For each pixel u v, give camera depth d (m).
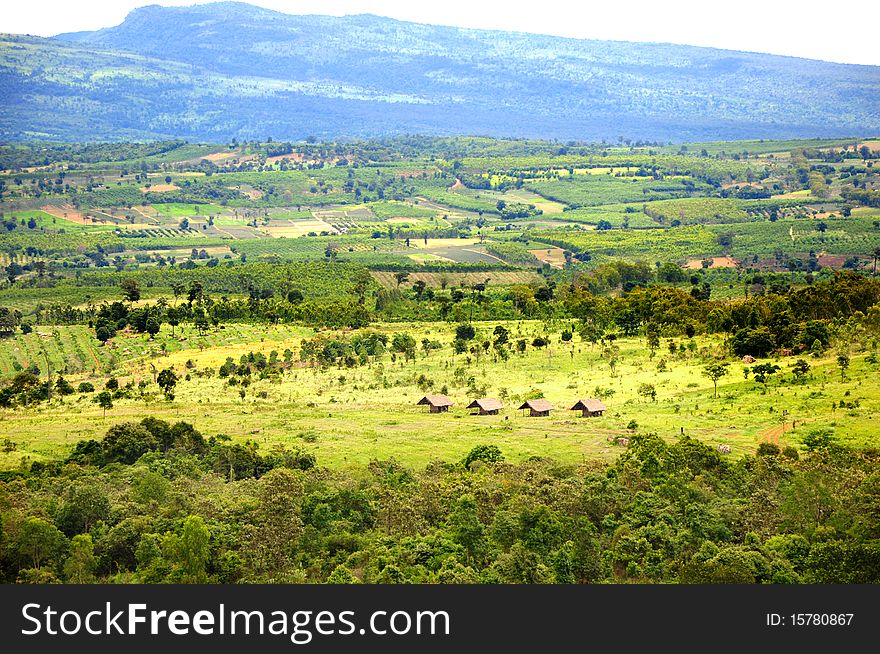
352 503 134.62
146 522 126.31
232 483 150.75
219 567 115.56
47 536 118.94
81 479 150.38
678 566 116.62
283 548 121.00
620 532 124.94
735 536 126.62
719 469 150.25
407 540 122.88
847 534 121.25
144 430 170.12
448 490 139.75
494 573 112.38
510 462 160.12
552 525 121.56
